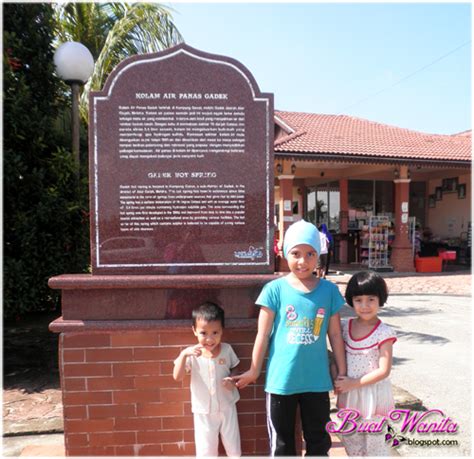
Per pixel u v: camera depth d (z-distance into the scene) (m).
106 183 2.59
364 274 2.34
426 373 4.27
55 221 4.57
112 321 2.51
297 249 2.25
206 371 2.37
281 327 2.23
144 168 2.60
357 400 2.32
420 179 15.52
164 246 2.62
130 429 2.53
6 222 4.43
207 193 2.63
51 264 4.64
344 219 14.05
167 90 2.60
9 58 4.38
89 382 2.51
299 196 15.70
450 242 14.16
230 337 2.56
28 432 3.06
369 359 2.27
